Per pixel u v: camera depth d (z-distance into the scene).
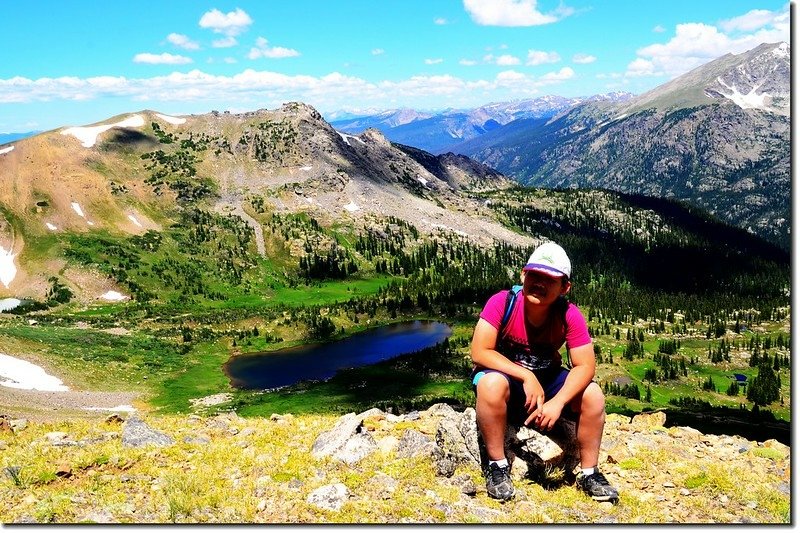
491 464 2.76
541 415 2.51
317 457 3.24
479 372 2.76
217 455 3.33
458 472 2.94
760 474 3.37
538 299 2.54
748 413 48.34
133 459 3.19
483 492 2.79
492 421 2.68
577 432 2.79
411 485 2.86
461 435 3.06
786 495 3.00
